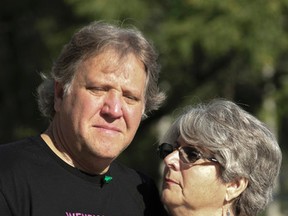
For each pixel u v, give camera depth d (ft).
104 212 18.89
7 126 68.69
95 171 18.93
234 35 52.11
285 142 72.79
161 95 19.94
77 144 18.43
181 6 53.78
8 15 69.46
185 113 20.80
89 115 18.19
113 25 19.22
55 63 19.08
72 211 18.24
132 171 20.98
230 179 19.79
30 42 68.59
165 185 20.42
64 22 64.03
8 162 18.10
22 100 68.59
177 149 20.43
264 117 57.16
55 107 19.11
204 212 20.21
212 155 19.86
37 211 17.70
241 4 52.34
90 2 53.88
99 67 18.19
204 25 52.75
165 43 53.88
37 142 18.92
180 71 59.67
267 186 20.22
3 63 69.31
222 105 20.43
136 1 54.54
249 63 53.42
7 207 17.47
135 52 18.49
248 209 20.22
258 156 19.93
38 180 18.13
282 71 60.59
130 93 18.40
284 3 52.34
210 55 53.88
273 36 52.75
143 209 20.27
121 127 18.48
